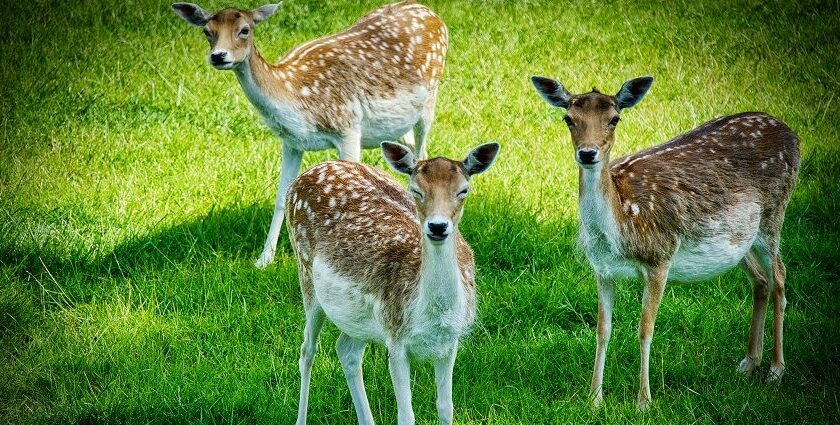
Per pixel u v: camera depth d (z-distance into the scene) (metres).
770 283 9.49
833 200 12.09
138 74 16.48
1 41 17.31
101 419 8.92
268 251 11.48
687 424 8.57
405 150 7.73
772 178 9.47
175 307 10.77
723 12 18.38
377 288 7.87
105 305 10.66
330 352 9.91
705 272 9.23
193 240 11.62
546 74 16.27
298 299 10.89
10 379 9.57
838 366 9.45
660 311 10.30
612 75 16.08
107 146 14.05
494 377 9.45
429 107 13.05
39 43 17.34
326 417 8.96
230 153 13.85
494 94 15.62
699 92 15.27
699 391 9.22
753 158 9.47
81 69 16.56
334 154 14.07
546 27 18.25
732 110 14.59
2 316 10.39
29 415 9.10
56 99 15.47
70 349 10.02
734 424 8.57
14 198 12.59
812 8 18.34
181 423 8.90
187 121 14.91
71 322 10.49
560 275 10.90
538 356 9.70
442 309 7.49
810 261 11.16
